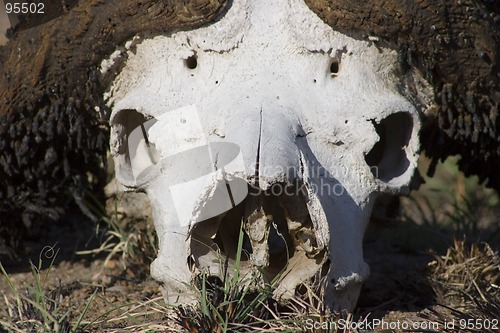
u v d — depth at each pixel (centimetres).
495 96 520
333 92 496
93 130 547
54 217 588
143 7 498
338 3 491
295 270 471
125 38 508
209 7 491
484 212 759
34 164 554
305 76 496
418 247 695
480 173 579
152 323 468
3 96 530
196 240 473
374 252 696
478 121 527
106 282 589
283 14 499
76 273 618
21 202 573
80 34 513
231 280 461
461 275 572
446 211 745
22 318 474
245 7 497
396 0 489
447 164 845
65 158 558
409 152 508
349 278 476
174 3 495
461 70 511
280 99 486
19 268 626
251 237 474
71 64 521
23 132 536
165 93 501
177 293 476
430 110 527
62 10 520
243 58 498
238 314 458
